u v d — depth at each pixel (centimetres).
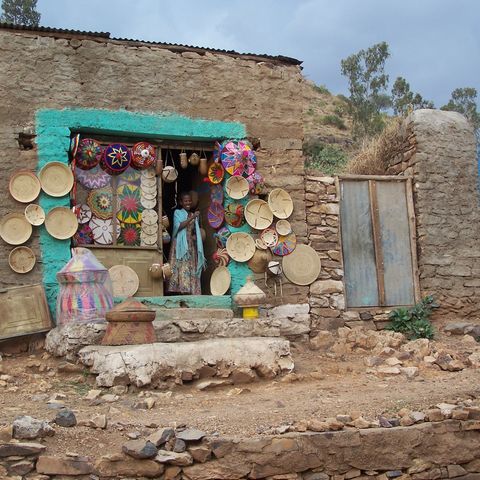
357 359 940
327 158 2592
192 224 1070
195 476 580
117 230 1003
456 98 3553
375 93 3469
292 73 1106
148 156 1015
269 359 820
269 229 1053
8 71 952
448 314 1109
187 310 964
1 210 925
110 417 646
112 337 804
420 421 666
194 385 776
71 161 976
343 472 624
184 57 1045
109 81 998
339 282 1077
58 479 552
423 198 1127
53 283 934
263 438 602
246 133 1066
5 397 707
